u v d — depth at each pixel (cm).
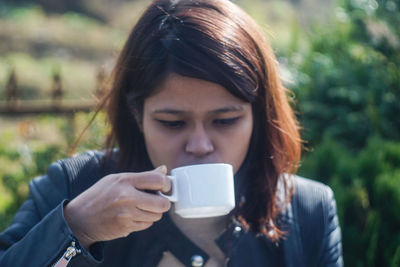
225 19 136
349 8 383
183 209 126
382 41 356
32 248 128
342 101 337
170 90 129
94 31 1020
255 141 159
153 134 136
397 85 336
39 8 1105
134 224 124
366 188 242
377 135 276
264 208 159
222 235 153
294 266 156
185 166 126
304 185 172
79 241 127
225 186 127
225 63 127
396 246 220
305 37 421
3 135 357
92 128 274
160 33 133
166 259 151
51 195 154
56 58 859
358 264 221
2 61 785
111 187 123
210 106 129
